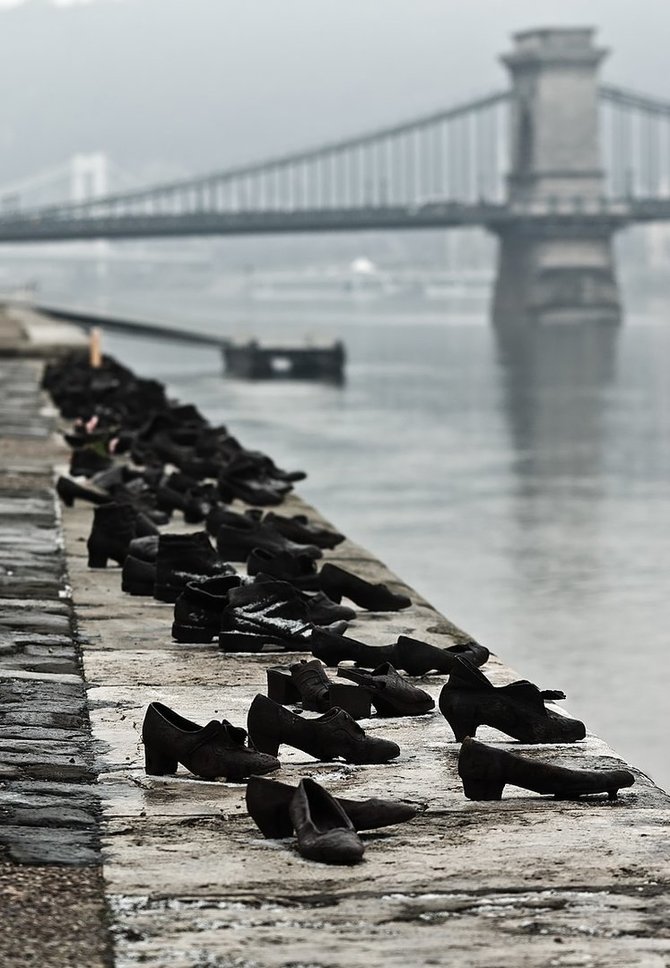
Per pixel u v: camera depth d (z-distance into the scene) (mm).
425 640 14125
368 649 12734
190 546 15773
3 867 8242
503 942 7320
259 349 184125
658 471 101062
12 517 21766
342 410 141250
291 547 17859
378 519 77125
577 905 7770
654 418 140125
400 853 8508
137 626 14703
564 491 90125
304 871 8234
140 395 36469
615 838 8758
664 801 9492
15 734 10883
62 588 16578
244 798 9516
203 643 13992
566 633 48781
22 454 29938
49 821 9016
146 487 22531
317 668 11633
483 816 9164
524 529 74062
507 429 128125
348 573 15336
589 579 59375
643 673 43031
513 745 10672
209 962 7102
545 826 8977
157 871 8227
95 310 196500
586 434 125688
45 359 68375
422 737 10906
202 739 9875
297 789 8742
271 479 24578
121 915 7633
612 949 7238
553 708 11227
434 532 72938
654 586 57688
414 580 60062
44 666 13055
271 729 10344
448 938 7371
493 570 62031
